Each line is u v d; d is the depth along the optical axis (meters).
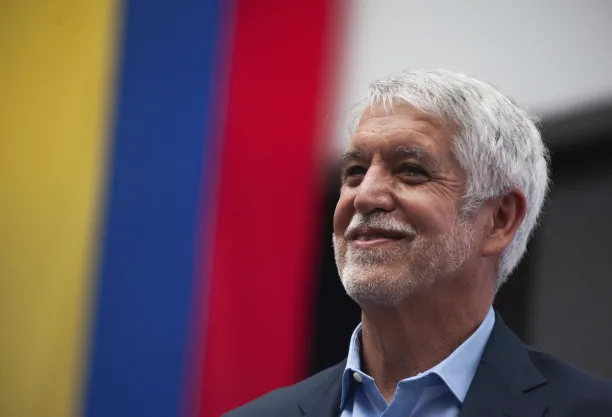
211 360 9.17
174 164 9.74
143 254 9.58
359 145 5.01
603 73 8.36
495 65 8.96
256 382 9.04
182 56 9.95
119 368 9.41
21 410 9.62
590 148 8.37
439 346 4.91
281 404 5.23
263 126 9.56
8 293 9.89
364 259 4.79
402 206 4.81
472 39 9.13
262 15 9.83
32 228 9.99
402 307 4.82
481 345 4.87
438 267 4.79
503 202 5.11
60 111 10.22
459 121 4.95
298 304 9.12
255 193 9.44
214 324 9.23
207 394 9.11
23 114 10.33
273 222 9.34
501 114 5.09
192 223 9.53
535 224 5.70
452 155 4.91
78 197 9.92
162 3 10.16
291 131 9.48
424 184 4.86
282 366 9.02
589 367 8.22
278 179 9.41
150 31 10.16
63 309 9.69
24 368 9.69
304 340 9.06
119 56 10.20
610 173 8.26
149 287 9.49
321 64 9.59
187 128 9.80
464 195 4.91
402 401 4.73
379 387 5.04
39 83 10.37
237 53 9.86
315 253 9.22
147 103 9.99
